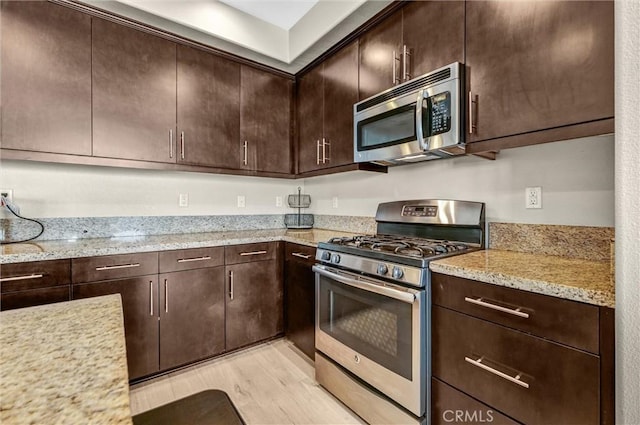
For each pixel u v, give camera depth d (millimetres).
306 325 2193
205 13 2135
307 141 2641
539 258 1420
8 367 543
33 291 1581
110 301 917
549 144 1507
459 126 1466
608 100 1069
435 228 1931
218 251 2182
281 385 1925
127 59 2035
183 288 2041
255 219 2961
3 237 1933
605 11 1069
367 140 1979
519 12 1287
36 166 2039
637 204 713
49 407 434
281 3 2227
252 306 2348
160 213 2500
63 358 581
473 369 1209
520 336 1070
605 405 890
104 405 443
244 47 2350
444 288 1309
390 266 1468
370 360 1562
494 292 1142
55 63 1814
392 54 1850
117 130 2004
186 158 2266
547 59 1208
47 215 2076
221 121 2420
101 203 2262
